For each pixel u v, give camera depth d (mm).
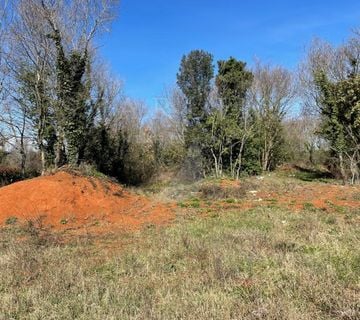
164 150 33875
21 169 25922
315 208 13172
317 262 6641
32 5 19312
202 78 25734
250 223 11148
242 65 25516
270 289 5621
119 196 15555
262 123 30922
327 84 18688
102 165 26094
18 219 12641
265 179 19875
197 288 6094
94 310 5387
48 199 13656
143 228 11750
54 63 19922
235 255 7512
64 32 19875
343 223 10297
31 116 21719
